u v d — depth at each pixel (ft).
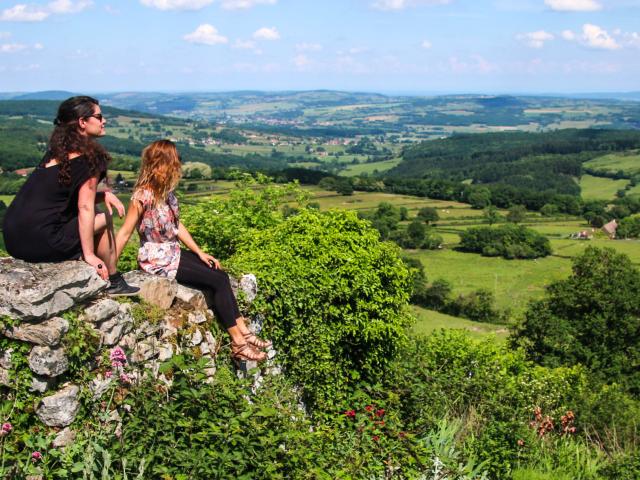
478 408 30.12
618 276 101.40
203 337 19.93
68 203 15.64
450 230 376.27
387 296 32.63
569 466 27.53
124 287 17.38
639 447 31.32
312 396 29.14
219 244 38.52
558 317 104.06
